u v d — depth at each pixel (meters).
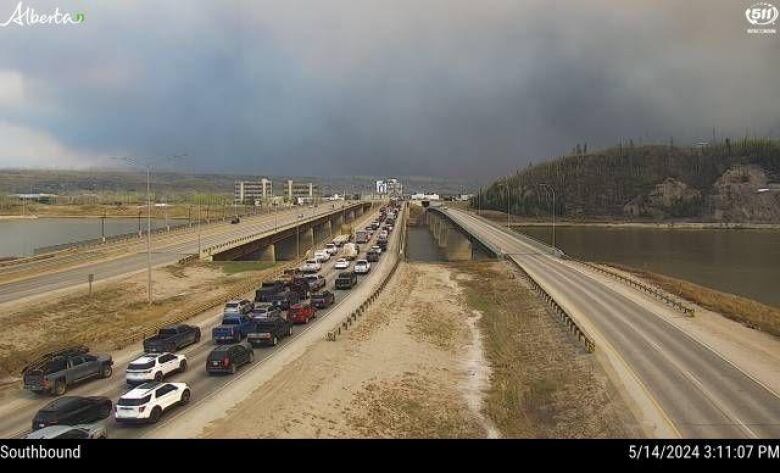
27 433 32.22
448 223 177.75
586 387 42.75
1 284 76.56
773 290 106.50
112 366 44.38
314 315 62.78
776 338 53.69
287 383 40.69
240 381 40.97
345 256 113.50
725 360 46.38
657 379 41.94
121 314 64.75
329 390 40.59
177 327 50.31
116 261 99.12
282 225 152.62
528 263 109.06
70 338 52.25
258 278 86.88
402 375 47.25
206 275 91.94
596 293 77.38
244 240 119.38
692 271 135.00
